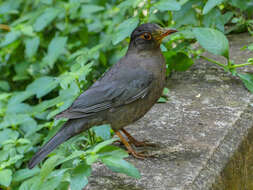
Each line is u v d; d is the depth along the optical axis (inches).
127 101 299.3
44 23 463.5
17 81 522.6
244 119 325.7
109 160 238.2
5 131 373.1
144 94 301.3
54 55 460.4
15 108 398.9
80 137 327.0
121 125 305.9
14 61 527.8
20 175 296.7
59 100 319.0
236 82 379.2
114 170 239.3
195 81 387.5
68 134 292.7
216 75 393.1
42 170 242.2
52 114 319.0
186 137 305.0
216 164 275.1
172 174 263.3
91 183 260.8
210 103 348.5
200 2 434.0
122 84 300.4
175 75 402.3
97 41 513.7
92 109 295.6
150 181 258.1
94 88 301.9
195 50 440.5
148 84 303.0
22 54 526.0
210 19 428.5
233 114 329.1
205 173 264.5
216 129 311.0
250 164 318.7
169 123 326.3
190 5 433.1
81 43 515.5
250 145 317.7
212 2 370.0
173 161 277.1
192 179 256.7
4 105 420.5
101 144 242.1
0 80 519.8
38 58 526.3
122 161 238.2
